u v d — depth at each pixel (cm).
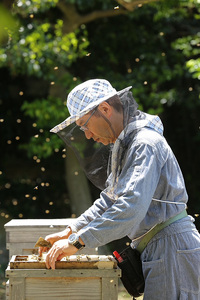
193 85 1223
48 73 989
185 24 1223
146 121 291
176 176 289
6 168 1352
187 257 284
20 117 1369
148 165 272
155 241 289
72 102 294
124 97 294
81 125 292
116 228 265
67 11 1034
